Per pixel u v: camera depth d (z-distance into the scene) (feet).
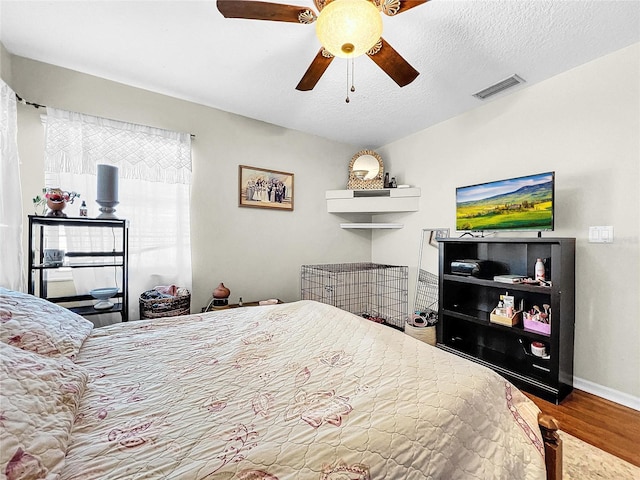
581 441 4.95
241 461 2.00
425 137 10.87
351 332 4.49
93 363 3.58
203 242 9.21
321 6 4.27
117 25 5.63
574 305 6.73
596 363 6.48
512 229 7.22
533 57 6.47
